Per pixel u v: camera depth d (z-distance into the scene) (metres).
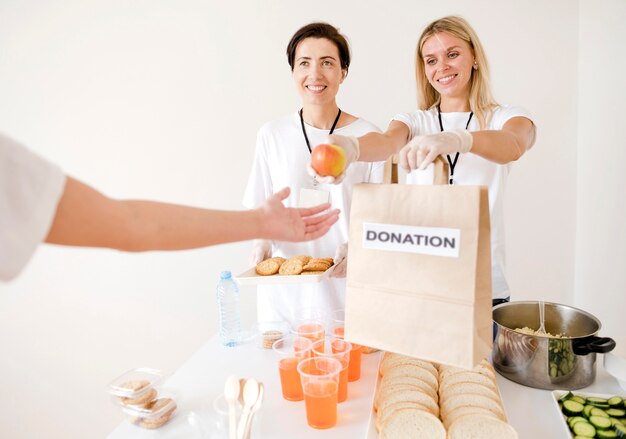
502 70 2.09
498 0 2.04
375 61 2.15
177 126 2.36
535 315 1.26
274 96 2.25
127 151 2.41
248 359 1.30
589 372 1.07
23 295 2.58
